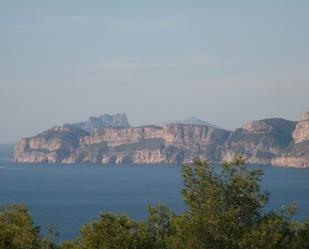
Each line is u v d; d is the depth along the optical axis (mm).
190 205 113000
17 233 116250
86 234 114375
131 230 113812
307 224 113688
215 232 106125
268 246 102938
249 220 112188
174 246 106000
